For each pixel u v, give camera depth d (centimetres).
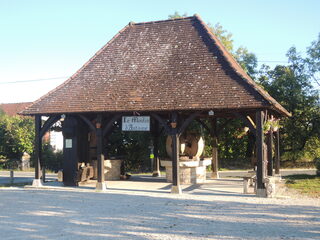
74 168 1745
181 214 1044
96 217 1016
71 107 1642
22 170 3362
